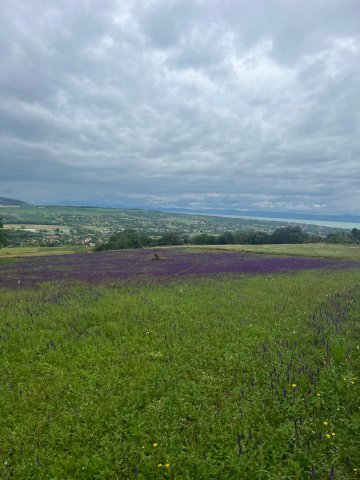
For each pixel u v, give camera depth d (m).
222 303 15.62
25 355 9.13
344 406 6.23
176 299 16.56
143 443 5.52
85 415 6.23
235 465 4.85
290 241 100.50
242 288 20.03
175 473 4.83
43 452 5.28
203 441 5.52
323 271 29.25
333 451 5.05
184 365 8.30
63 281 24.59
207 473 4.79
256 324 11.87
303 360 8.31
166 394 6.96
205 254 50.59
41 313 13.72
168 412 6.31
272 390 6.74
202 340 10.18
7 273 30.66
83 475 4.88
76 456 5.31
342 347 8.78
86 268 34.19
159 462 5.12
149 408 6.41
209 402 6.66
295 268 31.92
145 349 9.61
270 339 10.03
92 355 9.10
